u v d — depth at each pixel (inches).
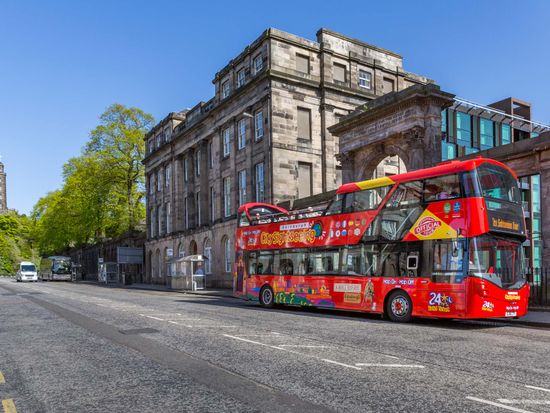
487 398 232.2
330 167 1371.8
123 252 2287.2
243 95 1455.5
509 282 538.0
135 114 2341.3
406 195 606.9
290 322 565.6
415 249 581.6
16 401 235.3
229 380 270.1
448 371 291.1
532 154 749.9
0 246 4589.1
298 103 1353.3
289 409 214.8
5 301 948.6
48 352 368.5
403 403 223.5
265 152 1332.4
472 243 523.8
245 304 890.1
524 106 2209.6
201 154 1744.6
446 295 538.0
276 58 1328.7
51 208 2854.3
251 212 917.8
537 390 247.4
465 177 540.7
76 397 240.8
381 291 616.4
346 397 233.8
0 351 376.2
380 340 418.9
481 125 1761.8
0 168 5974.4
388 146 1014.4
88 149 2247.8
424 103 930.1
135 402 229.6
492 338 440.5
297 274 763.4
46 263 3036.4
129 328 502.9
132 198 2337.6
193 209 1835.6
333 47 1427.2
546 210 729.0
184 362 321.7
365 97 1456.7
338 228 699.4
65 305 829.8
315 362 318.3
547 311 679.1
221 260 1561.3
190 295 1233.4
